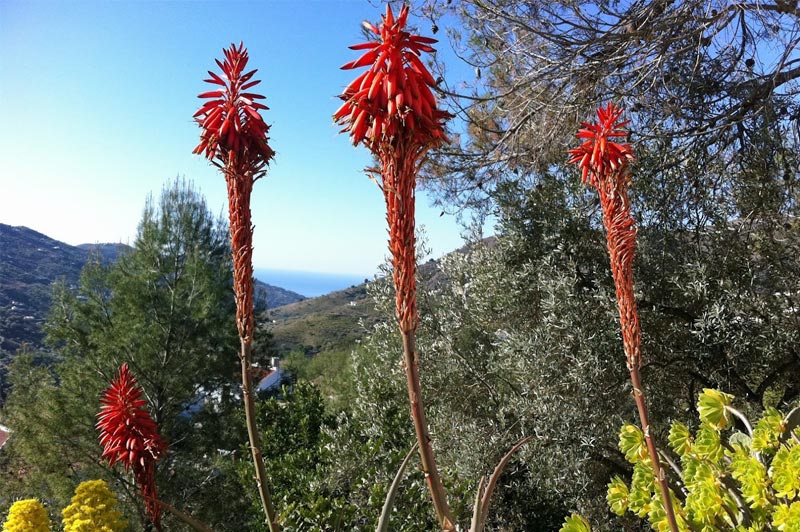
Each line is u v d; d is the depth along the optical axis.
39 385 10.79
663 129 5.39
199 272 11.67
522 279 6.14
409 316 1.47
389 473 5.30
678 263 5.48
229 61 2.22
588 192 6.10
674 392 6.00
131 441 2.35
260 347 15.42
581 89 5.18
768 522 2.53
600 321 5.45
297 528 4.58
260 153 2.21
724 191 5.77
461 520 5.66
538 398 5.29
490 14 5.04
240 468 6.00
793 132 5.11
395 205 1.47
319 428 7.69
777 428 2.68
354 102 1.48
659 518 2.67
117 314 11.48
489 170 6.37
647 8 4.62
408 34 1.51
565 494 5.54
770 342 5.12
